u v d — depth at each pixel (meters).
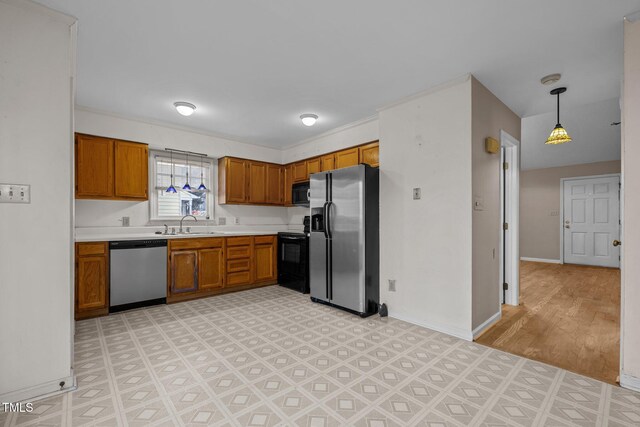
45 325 1.78
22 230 1.73
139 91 3.02
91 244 3.14
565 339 2.62
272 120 3.92
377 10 1.83
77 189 3.35
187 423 1.52
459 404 1.69
